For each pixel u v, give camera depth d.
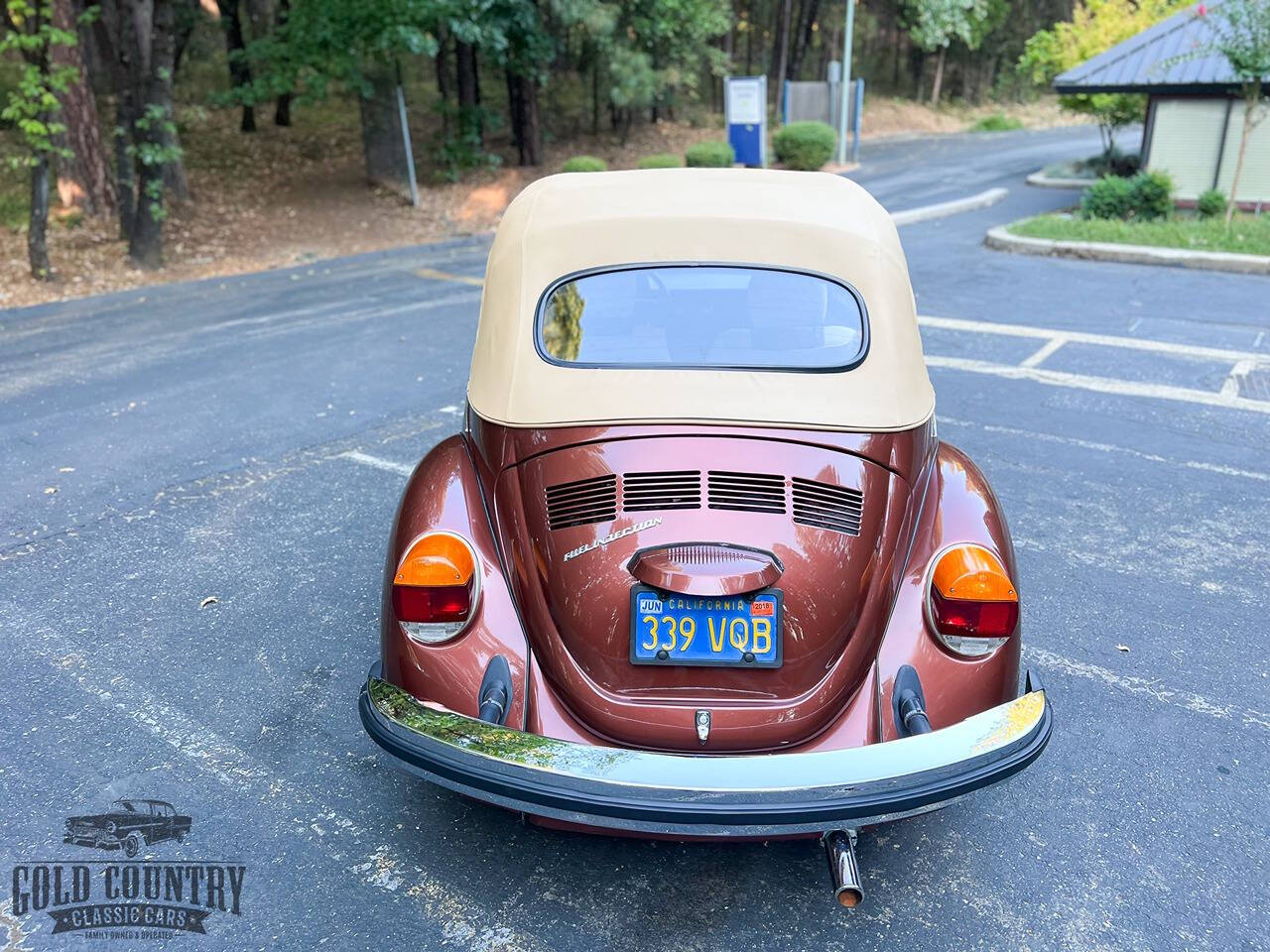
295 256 14.71
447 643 2.61
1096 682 3.70
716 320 3.00
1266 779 3.18
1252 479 5.65
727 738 2.47
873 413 2.82
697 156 21.23
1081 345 8.63
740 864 2.84
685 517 2.57
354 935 2.56
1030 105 47.78
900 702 2.49
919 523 2.77
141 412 7.06
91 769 3.18
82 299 11.66
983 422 6.61
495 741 2.35
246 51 18.31
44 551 4.76
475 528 2.77
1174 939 2.55
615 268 3.10
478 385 3.10
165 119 13.27
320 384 7.76
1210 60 16.44
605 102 27.00
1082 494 5.45
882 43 46.78
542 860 2.85
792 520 2.59
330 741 3.35
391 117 18.92
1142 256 12.51
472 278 12.95
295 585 4.43
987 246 13.95
